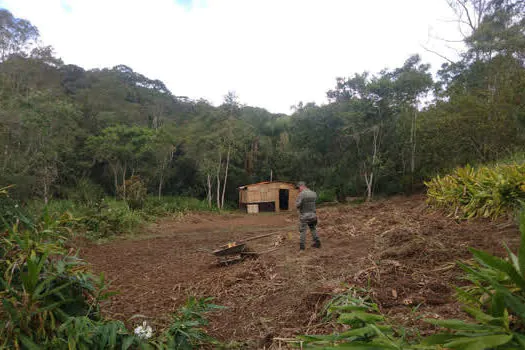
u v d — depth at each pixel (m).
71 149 21.89
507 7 20.23
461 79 22.08
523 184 6.04
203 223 14.70
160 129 25.56
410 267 4.27
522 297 1.65
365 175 24.34
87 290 3.18
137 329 2.76
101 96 34.34
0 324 2.39
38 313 2.51
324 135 27.52
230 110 25.95
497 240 4.79
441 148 18.27
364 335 1.80
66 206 12.50
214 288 4.84
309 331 3.16
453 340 1.41
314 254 6.07
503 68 15.35
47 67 27.53
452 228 6.23
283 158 30.91
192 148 27.09
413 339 2.33
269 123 33.31
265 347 3.04
